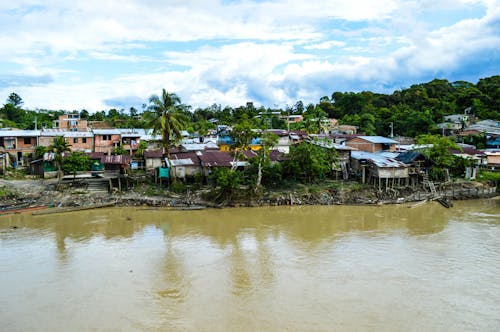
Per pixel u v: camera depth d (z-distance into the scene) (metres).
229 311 21.97
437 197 52.81
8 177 56.47
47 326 20.58
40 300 23.30
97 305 22.73
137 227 38.62
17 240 34.25
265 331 19.95
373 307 22.41
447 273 27.17
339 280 25.98
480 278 26.34
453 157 61.03
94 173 58.31
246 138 51.88
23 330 20.23
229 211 46.00
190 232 37.00
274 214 44.69
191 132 91.62
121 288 24.88
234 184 48.00
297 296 23.70
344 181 58.06
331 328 20.23
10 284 25.41
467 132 86.75
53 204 46.16
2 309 22.27
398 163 55.62
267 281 25.86
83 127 84.50
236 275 26.83
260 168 50.56
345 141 72.81
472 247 32.62
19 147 63.53
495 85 115.75
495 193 56.75
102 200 48.12
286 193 51.19
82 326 20.56
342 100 137.50
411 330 20.16
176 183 51.84
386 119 110.06
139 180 54.34
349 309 22.17
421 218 43.03
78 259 29.78
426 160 57.31
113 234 36.19
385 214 45.00
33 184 52.84
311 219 42.38
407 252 31.41
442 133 92.69
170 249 32.09
